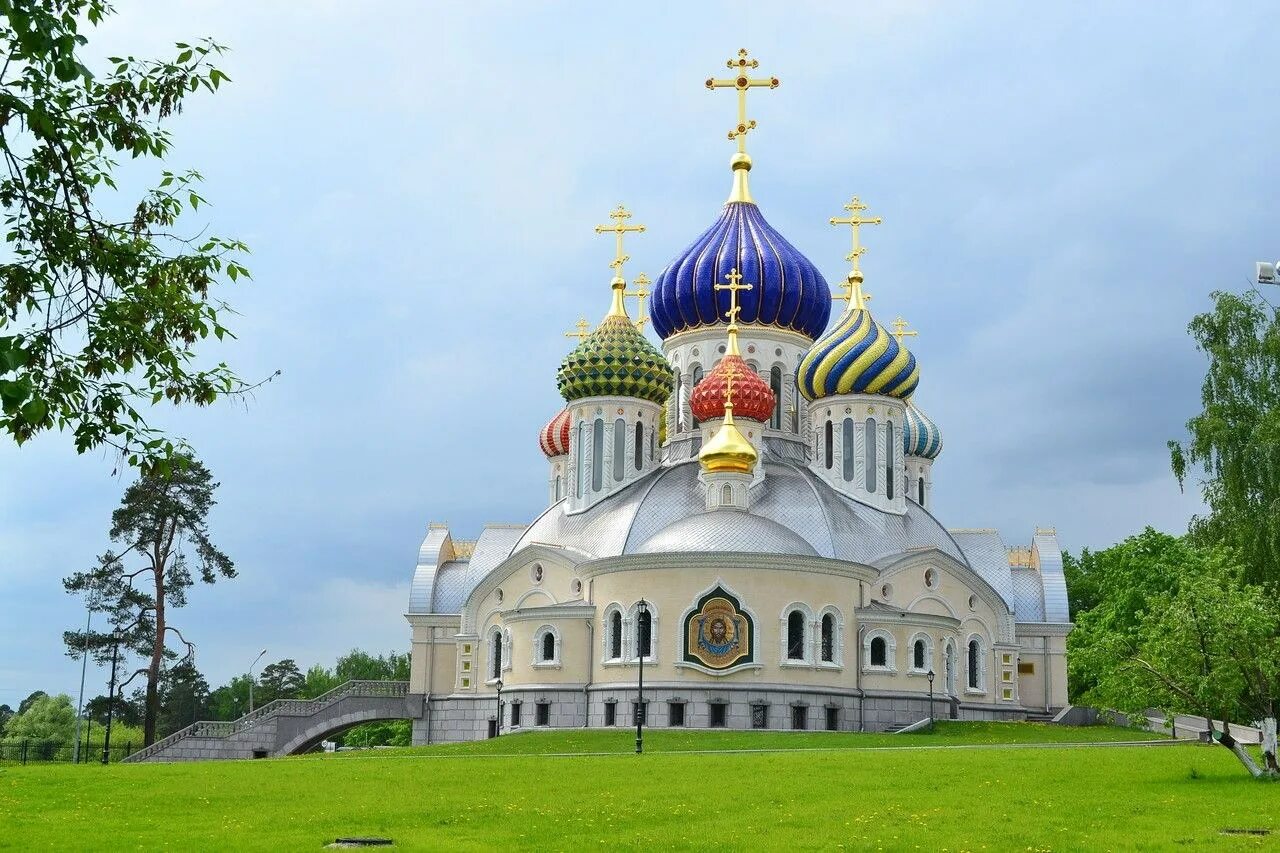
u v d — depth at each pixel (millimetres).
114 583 111062
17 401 27797
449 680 108625
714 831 40219
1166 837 38625
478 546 114250
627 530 96500
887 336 105438
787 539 92500
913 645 95250
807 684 90500
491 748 79062
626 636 91562
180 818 43531
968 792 49000
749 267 106938
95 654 111062
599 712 91688
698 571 90562
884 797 47750
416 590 110750
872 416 104438
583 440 104438
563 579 98375
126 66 32094
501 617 102438
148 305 31516
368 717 106000
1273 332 74062
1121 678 55688
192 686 160875
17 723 151750
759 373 106500
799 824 41594
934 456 129375
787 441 106750
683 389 107375
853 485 103438
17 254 30844
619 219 112125
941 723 91438
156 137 31875
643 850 36594
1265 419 72688
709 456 94875
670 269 109438
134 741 154250
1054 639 111125
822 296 109312
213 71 32406
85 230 31344
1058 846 37250
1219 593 54562
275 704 105375
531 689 94312
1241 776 53000
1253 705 56156
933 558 100438
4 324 30516
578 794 49375
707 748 76625
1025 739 84875
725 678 89438
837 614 92375
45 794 50281
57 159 30328
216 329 32219
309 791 51188
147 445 31562
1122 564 116250
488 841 38406
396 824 42062
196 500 110625
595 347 104375
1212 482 75312
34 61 29281
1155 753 64062
